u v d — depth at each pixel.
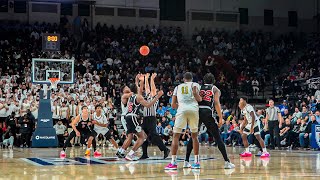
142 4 29.67
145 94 11.47
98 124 12.37
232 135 18.06
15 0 27.19
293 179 7.03
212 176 7.44
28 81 20.69
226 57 28.28
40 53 23.45
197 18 30.61
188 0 30.59
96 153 12.14
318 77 22.66
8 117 17.41
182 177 7.31
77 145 17.86
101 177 7.35
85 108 12.34
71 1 28.05
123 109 11.23
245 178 7.16
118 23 29.17
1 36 25.34
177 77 24.48
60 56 23.33
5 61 23.16
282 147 16.48
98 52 26.11
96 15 28.69
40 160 10.80
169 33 28.95
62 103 18.28
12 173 8.01
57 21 27.84
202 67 26.67
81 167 9.05
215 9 30.94
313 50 28.03
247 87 24.47
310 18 31.72
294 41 30.58
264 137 16.80
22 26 26.48
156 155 12.34
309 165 9.42
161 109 20.36
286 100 20.41
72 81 17.14
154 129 10.73
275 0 31.80
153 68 25.11
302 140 15.75
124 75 23.73
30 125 17.38
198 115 8.47
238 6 31.31
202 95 8.66
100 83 22.78
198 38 29.14
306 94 21.61
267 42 29.70
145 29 28.94
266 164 9.66
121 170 8.43
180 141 18.53
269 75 27.33
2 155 12.59
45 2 27.64
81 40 26.67
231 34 30.38
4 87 19.88
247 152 11.96
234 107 23.23
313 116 15.53
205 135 19.12
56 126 17.70
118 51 26.47
